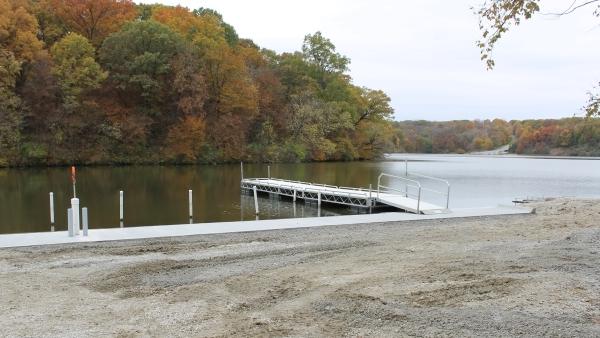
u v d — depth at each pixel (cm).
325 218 1515
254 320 587
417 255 924
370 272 789
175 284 771
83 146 4731
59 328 574
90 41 5244
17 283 774
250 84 5700
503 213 1634
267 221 1456
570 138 8506
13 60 4184
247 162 5656
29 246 1077
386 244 1080
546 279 679
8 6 4431
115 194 2639
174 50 5047
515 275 714
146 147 5081
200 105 5053
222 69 5462
